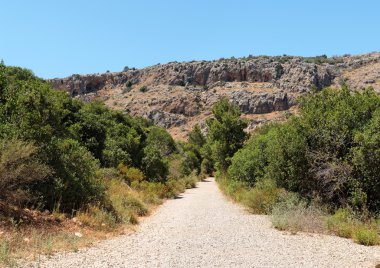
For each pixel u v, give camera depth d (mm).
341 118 16172
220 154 41781
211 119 45719
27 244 8523
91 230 11586
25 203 11633
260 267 7500
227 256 8516
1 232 8727
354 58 173000
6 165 10500
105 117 36906
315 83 143625
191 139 98062
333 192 15938
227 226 13828
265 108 133500
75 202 13227
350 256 8781
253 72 160125
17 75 22969
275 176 19000
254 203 18797
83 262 7613
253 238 11102
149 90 167000
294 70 151625
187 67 175625
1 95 13789
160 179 32406
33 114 13195
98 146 28281
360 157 14406
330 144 16234
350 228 12023
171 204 23875
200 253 8844
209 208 20984
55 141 13477
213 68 169375
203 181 62438
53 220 11172
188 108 147875
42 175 11477
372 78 139625
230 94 145125
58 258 7844
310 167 16641
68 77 183500
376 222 13234
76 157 14141
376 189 14500
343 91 18156
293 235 11727
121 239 10930
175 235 11758
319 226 12703
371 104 16281
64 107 26828
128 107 152375
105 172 23250
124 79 182125
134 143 31844
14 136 11461
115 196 17688
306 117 17406
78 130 25031
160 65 185125
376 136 13984
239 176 28203
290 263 7895
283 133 18031
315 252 9180
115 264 7570
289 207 15680
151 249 9344
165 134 62812
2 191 10539
